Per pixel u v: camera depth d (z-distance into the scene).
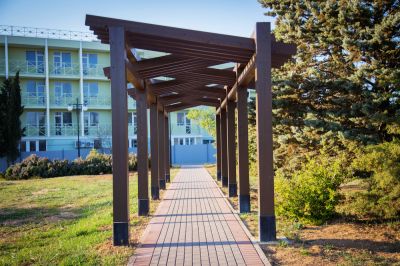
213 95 11.94
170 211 9.23
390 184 6.52
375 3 8.63
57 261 5.62
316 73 9.40
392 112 8.62
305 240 6.20
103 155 23.97
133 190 13.89
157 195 11.36
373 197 6.90
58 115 33.94
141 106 9.11
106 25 6.35
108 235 6.88
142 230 7.35
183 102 14.24
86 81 34.38
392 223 6.96
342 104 9.15
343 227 6.96
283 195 7.39
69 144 33.56
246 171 8.83
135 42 7.05
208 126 26.64
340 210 7.13
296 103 9.88
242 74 8.01
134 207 10.02
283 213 7.46
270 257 5.43
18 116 27.95
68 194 13.69
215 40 6.50
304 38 10.20
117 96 6.27
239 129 8.82
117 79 6.29
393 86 8.40
